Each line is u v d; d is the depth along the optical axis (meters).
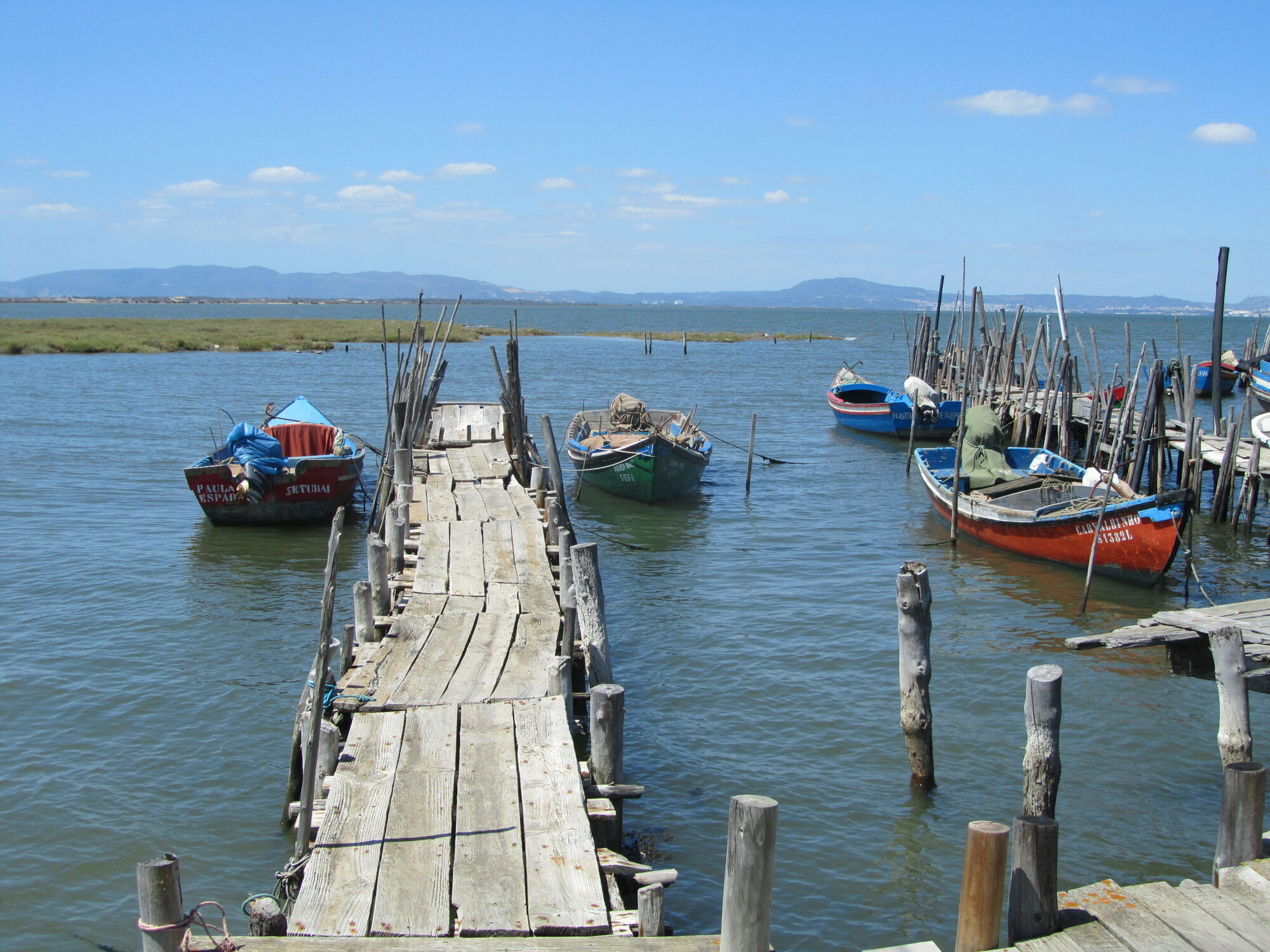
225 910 8.78
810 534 23.95
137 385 54.09
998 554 21.94
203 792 10.88
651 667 15.05
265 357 76.12
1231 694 9.86
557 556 15.04
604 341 112.06
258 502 22.94
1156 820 10.68
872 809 10.88
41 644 15.20
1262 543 22.94
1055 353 32.59
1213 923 6.77
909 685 11.13
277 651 15.20
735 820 5.63
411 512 17.27
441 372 24.66
